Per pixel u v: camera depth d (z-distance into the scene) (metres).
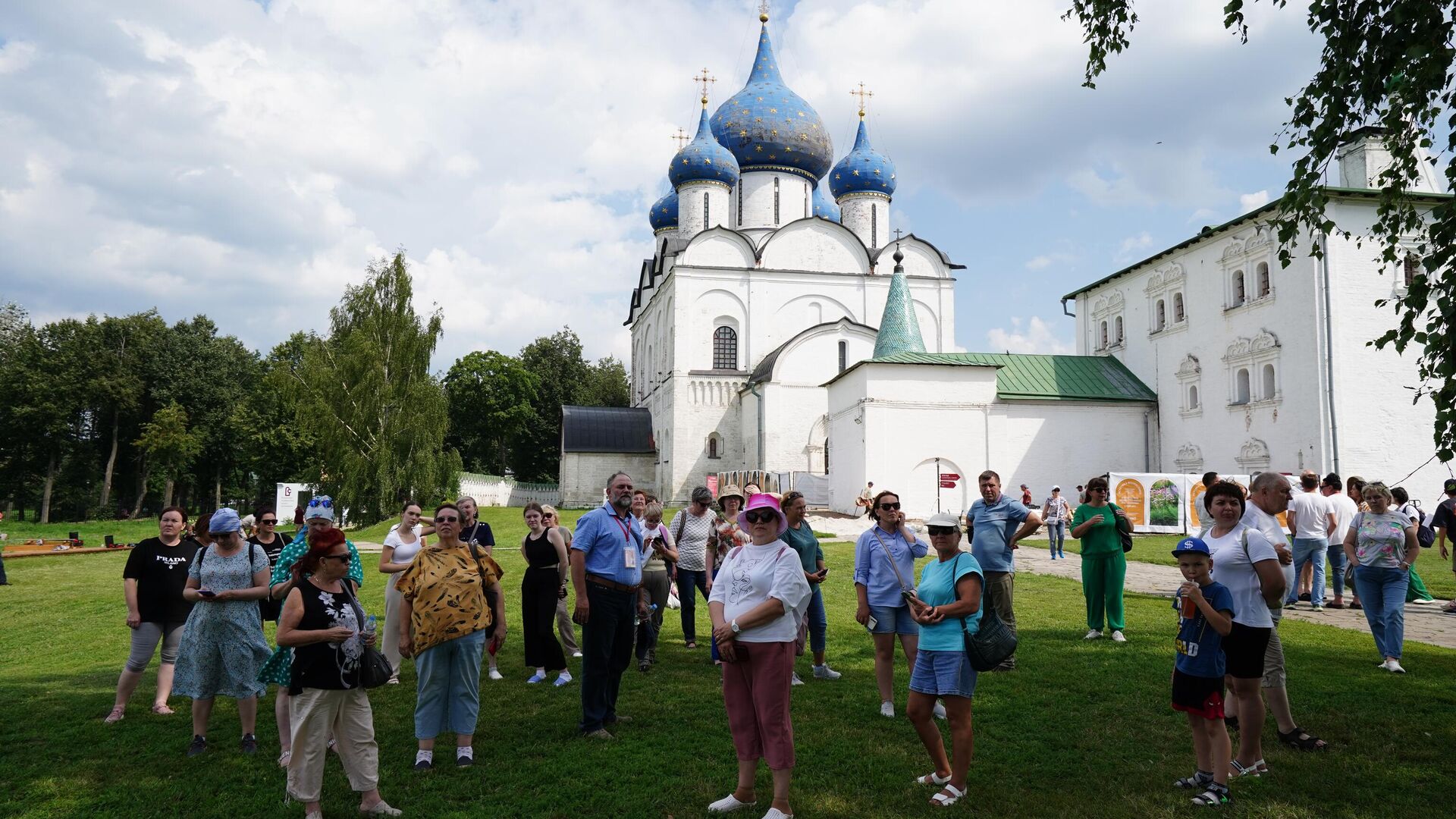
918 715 6.68
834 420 41.53
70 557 31.48
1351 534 10.69
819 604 10.24
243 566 8.09
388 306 42.25
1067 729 8.12
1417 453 29.45
